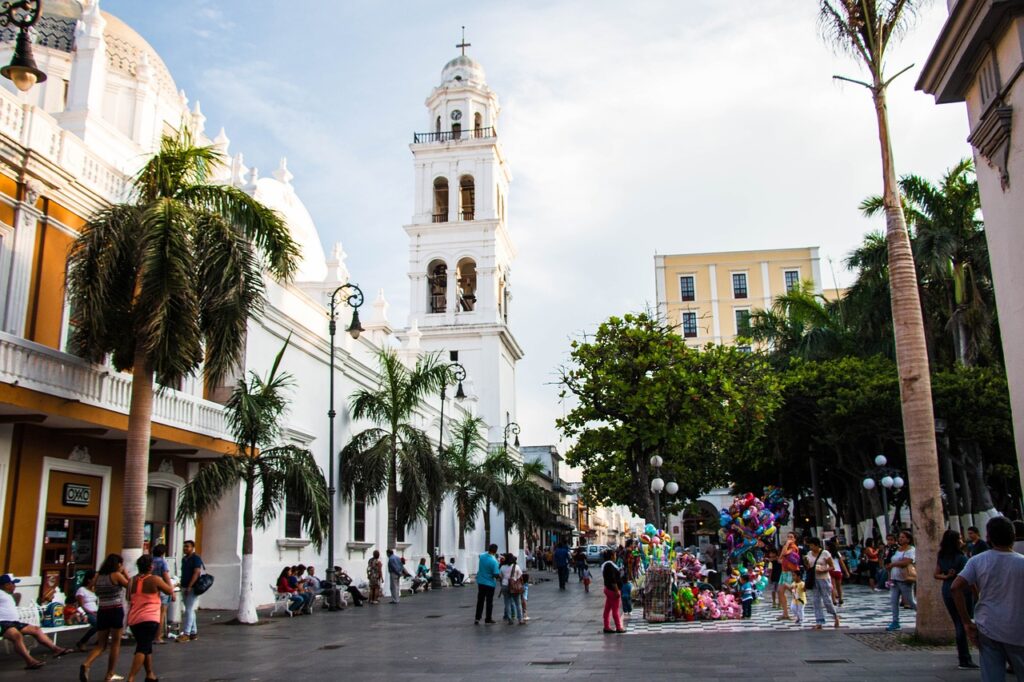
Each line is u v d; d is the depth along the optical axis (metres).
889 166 13.44
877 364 31.36
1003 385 25.88
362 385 31.05
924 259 27.86
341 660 12.11
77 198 17.27
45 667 11.59
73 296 14.05
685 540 71.81
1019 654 6.11
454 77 60.31
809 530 44.41
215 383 14.20
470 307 57.38
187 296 13.23
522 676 10.29
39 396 13.96
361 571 29.22
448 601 25.31
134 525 13.45
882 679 9.34
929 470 12.39
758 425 26.84
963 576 6.43
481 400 53.41
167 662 12.07
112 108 25.39
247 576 18.11
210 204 15.19
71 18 26.02
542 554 58.69
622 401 24.06
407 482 25.45
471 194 61.03
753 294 67.56
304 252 35.56
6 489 15.20
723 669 10.45
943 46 10.62
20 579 15.36
